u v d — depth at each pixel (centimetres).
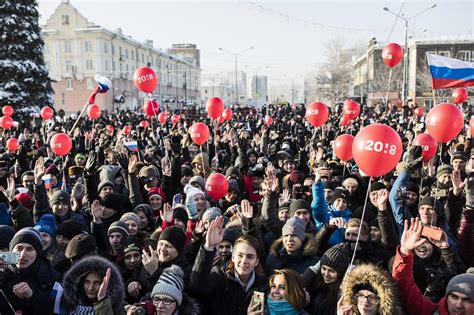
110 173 735
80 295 343
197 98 10012
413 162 516
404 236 328
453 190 557
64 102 5894
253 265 356
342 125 1409
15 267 376
